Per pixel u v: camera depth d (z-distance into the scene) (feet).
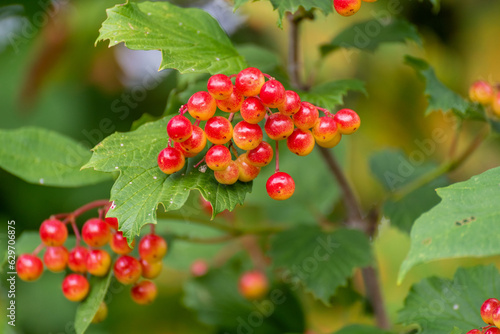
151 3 2.12
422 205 2.38
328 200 2.55
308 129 2.03
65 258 2.17
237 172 2.00
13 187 2.84
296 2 2.04
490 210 1.86
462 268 2.18
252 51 2.42
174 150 2.00
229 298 2.56
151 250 2.15
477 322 2.12
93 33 2.73
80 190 2.85
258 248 2.61
